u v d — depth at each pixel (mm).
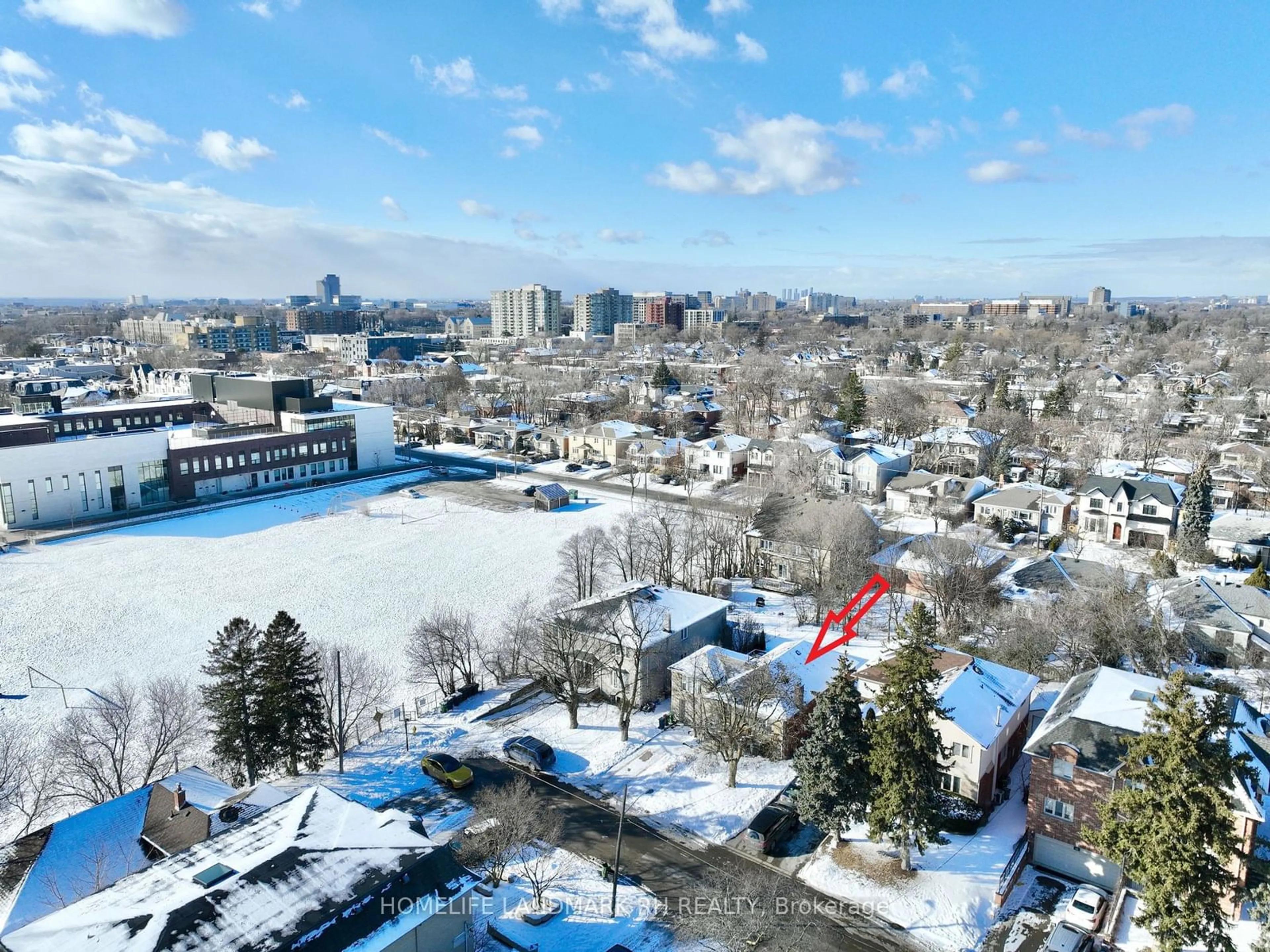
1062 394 155750
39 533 102188
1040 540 95125
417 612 77312
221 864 30766
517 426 166125
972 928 36844
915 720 39000
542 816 45312
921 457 124938
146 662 65875
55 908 33594
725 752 48438
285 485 132125
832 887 39625
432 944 30922
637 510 113688
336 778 49500
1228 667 61938
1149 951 34312
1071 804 40188
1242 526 90062
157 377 193875
